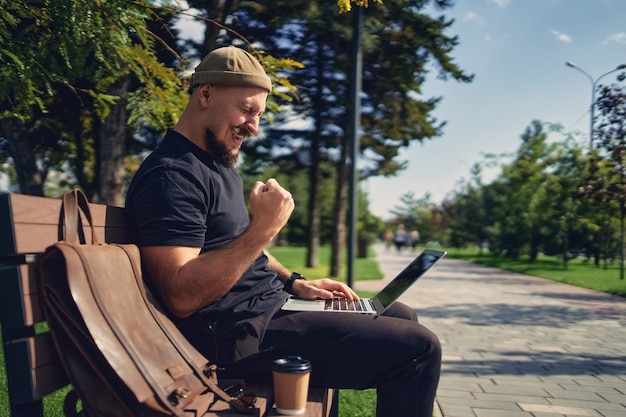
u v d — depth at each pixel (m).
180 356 1.70
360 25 8.34
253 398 1.76
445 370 5.48
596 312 10.09
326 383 2.08
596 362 5.96
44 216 1.54
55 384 1.51
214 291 1.81
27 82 3.33
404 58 13.45
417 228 65.50
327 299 2.61
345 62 13.55
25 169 9.19
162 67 4.25
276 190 1.84
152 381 1.48
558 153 21.31
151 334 1.65
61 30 3.20
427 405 1.99
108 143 7.55
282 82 4.48
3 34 3.14
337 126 16.91
